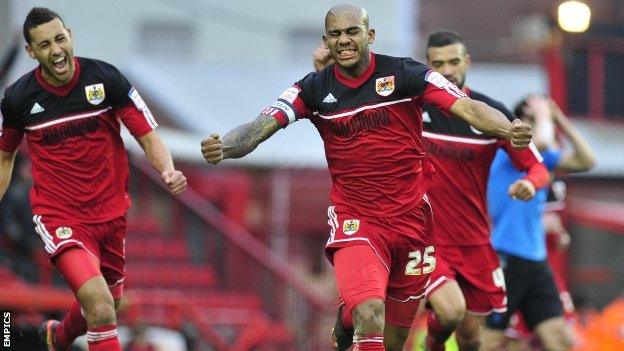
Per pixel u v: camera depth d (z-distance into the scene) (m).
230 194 44.41
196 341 36.38
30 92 18.09
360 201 17.36
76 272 17.86
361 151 17.11
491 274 21.20
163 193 42.09
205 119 47.81
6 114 18.30
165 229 41.94
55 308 30.23
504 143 20.62
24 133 18.62
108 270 18.97
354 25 16.64
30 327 29.09
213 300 40.06
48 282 32.56
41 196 18.36
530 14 77.88
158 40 67.75
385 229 17.31
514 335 28.08
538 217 25.28
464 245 20.98
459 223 20.89
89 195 18.33
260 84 53.12
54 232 18.19
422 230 17.62
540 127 24.80
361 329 16.67
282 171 45.09
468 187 20.77
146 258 40.78
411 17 69.50
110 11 67.00
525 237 25.09
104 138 18.34
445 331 20.73
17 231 31.67
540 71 54.28
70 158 18.22
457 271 21.03
